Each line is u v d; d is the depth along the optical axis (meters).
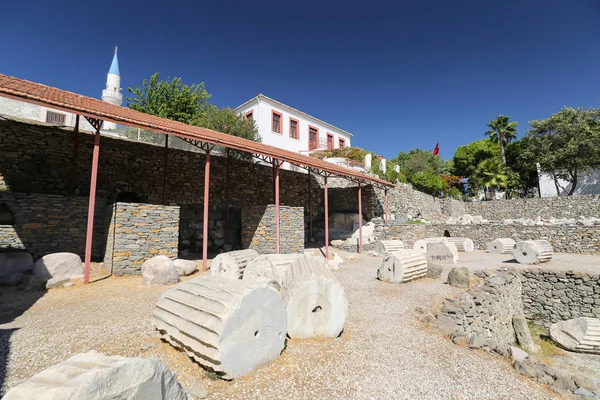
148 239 9.20
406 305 6.72
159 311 4.17
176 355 3.83
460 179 36.88
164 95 22.66
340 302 4.79
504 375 3.82
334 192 22.06
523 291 11.11
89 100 10.65
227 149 14.72
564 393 3.44
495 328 7.51
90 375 1.80
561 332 8.84
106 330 4.62
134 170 12.38
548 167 26.73
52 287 7.12
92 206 7.81
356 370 3.74
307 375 3.54
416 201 24.52
